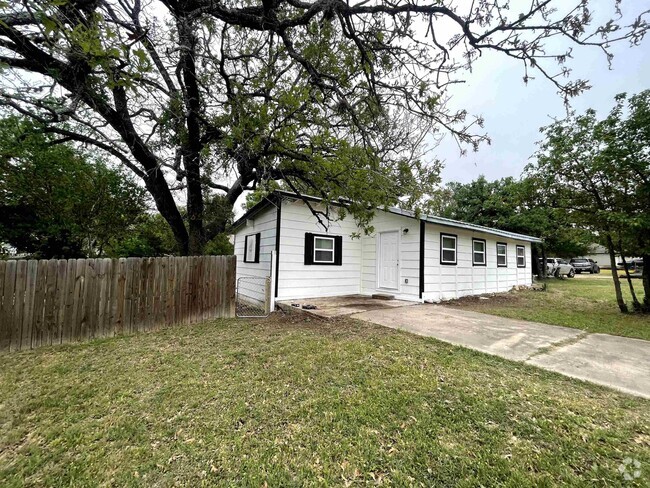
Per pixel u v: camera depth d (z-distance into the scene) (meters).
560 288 13.16
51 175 7.23
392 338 4.63
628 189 6.60
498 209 17.38
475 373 3.31
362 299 8.68
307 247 8.66
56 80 3.83
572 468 1.91
